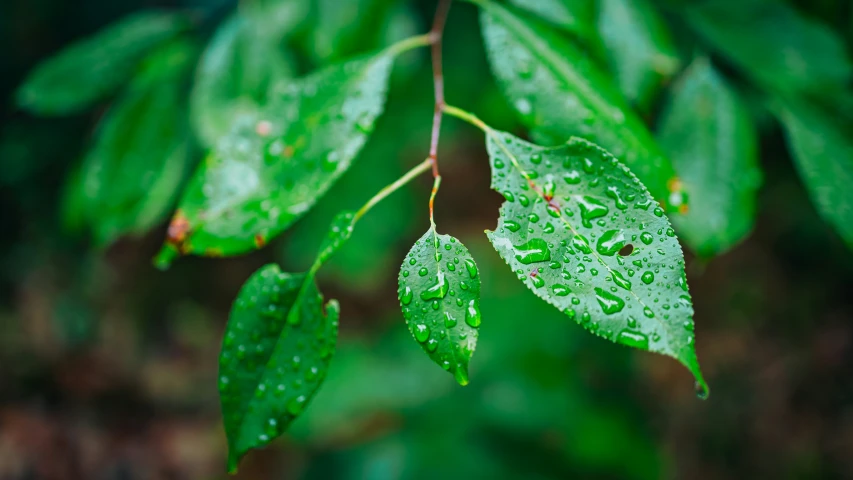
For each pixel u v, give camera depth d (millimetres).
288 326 268
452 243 258
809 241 1261
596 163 262
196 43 387
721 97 329
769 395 1203
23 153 1424
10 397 1209
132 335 1395
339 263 1024
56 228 1431
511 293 1085
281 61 364
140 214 369
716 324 1341
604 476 839
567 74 298
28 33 1426
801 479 1091
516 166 265
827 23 350
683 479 1113
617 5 327
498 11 305
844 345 1201
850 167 319
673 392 1233
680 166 324
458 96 745
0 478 1077
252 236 280
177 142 374
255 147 290
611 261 253
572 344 1003
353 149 288
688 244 320
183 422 1282
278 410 265
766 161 787
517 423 851
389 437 874
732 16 338
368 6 370
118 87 394
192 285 1522
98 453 1181
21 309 1325
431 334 254
